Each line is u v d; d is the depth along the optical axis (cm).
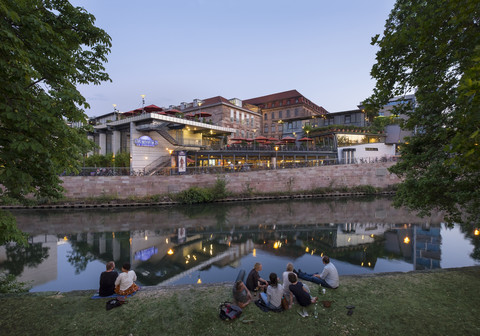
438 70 607
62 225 2034
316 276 720
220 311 537
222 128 4019
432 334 470
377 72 700
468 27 481
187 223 2155
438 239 1670
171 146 3691
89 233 1828
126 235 1784
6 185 509
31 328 494
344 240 1675
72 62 598
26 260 1303
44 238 1700
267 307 561
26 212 2486
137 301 604
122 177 2909
